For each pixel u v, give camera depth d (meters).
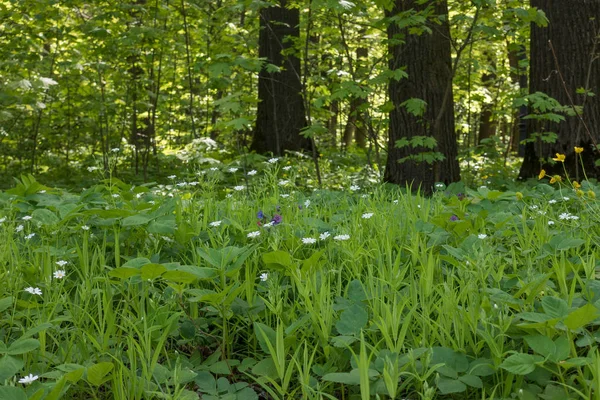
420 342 2.07
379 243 3.17
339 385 2.09
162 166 11.44
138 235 3.33
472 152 8.03
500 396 1.91
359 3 6.20
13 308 2.36
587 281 2.40
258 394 2.12
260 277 2.77
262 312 2.49
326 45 9.18
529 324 1.90
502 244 3.30
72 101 11.81
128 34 9.04
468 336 2.10
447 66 7.04
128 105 10.93
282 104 11.09
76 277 2.95
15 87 8.75
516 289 2.58
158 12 9.66
